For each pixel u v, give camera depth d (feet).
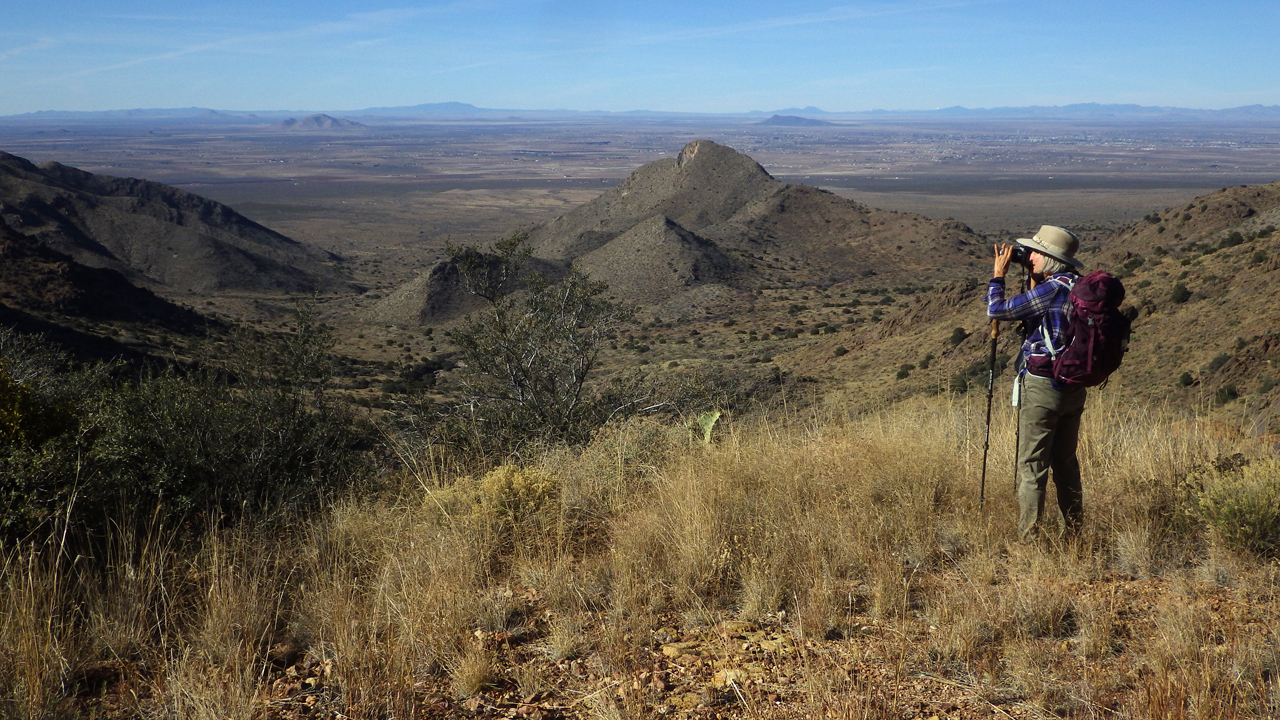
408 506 17.74
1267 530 13.03
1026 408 14.48
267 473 20.22
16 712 8.67
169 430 18.94
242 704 9.04
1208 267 150.41
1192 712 8.48
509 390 36.40
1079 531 14.64
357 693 9.70
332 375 25.08
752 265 481.46
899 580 12.43
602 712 9.04
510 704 9.60
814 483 17.63
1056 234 14.70
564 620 11.63
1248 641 10.00
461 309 392.27
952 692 9.51
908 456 18.35
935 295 213.46
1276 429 27.14
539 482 17.66
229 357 24.71
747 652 10.71
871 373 175.01
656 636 11.40
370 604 12.03
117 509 15.53
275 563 14.02
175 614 11.62
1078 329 13.60
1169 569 13.25
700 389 36.19
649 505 16.87
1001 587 12.44
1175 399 100.83
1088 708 8.87
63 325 189.98
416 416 33.88
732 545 13.96
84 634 11.07
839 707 8.84
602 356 260.21
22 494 14.08
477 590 12.92
